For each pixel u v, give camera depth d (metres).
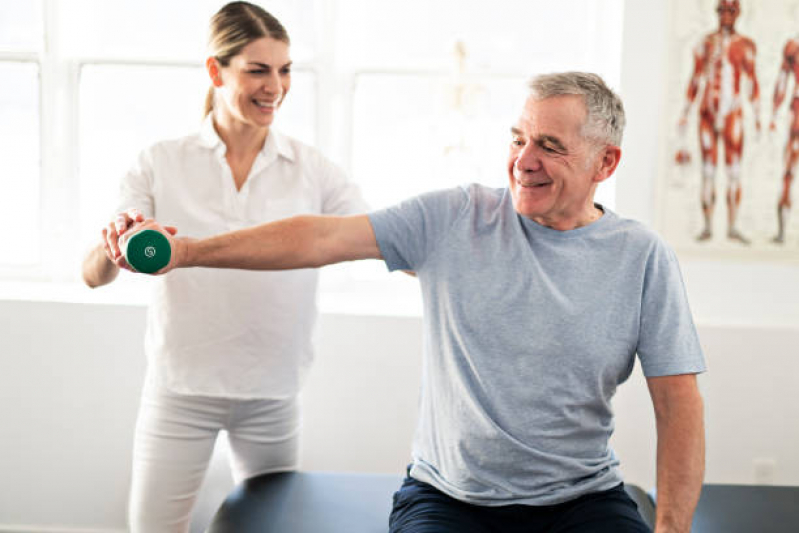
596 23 2.92
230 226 1.98
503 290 1.48
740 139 2.72
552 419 1.48
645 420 2.72
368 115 3.00
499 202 1.57
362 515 1.91
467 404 1.49
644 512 1.96
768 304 2.79
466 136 2.83
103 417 2.74
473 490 1.51
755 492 2.13
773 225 2.76
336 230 1.54
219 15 1.89
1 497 2.78
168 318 1.97
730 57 2.69
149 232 1.47
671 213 2.76
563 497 1.50
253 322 1.99
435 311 1.54
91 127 2.99
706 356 2.70
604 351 1.47
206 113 2.03
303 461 2.78
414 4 2.97
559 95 1.43
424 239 1.55
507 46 2.98
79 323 2.71
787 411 2.70
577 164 1.44
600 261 1.49
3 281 3.03
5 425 2.75
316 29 2.96
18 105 2.99
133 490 2.05
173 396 2.00
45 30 2.92
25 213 3.03
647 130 2.74
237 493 1.99
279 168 2.02
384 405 2.74
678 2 2.68
